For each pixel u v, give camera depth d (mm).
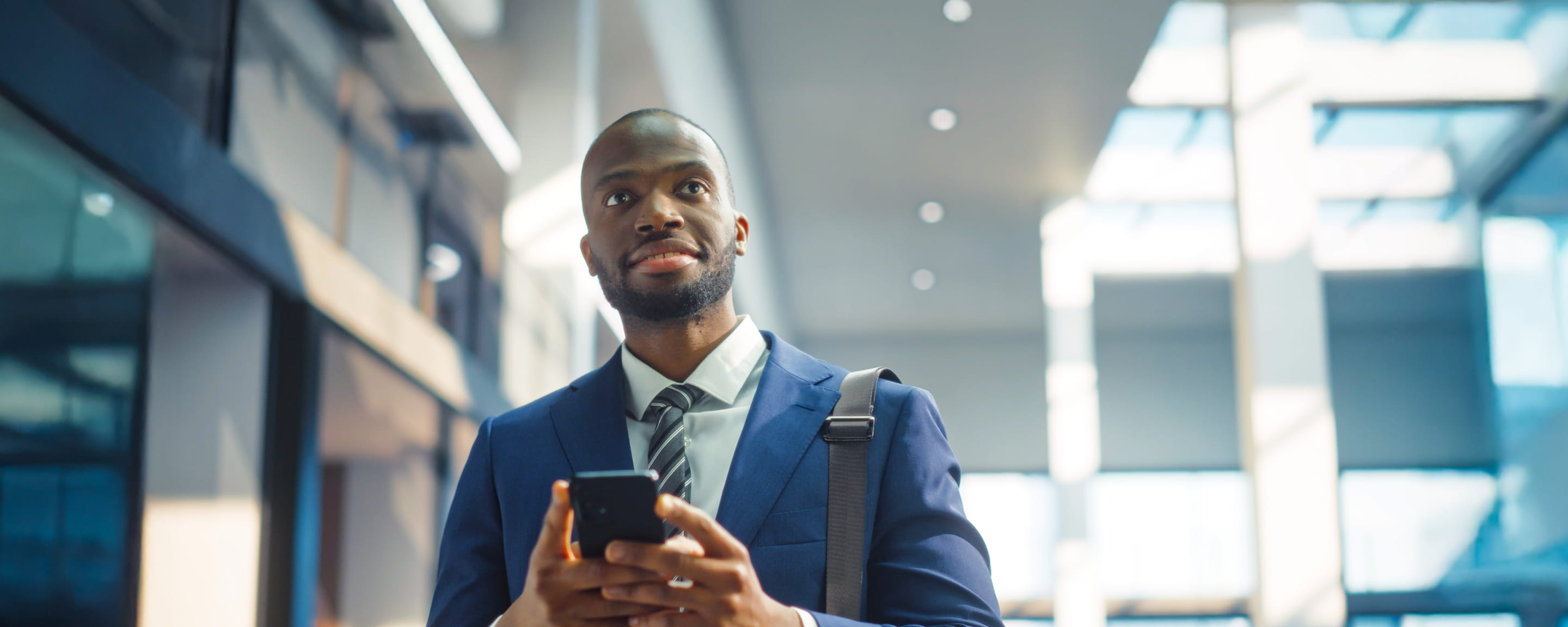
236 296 3840
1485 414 13234
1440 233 14039
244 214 3691
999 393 18438
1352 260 14727
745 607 1122
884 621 1336
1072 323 14297
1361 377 17031
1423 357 16953
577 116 6637
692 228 1420
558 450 1430
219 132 3748
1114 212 15305
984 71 11055
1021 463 18203
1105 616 17453
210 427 3666
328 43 4586
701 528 1101
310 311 4059
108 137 2982
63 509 3012
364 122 4910
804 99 11531
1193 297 16984
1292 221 10375
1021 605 17656
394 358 4793
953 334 18547
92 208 3168
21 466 2869
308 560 3938
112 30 3180
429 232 5562
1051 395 14430
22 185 2896
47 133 2828
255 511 3811
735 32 10367
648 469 1394
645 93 7984
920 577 1336
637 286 1410
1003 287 16688
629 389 1483
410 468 5809
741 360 1481
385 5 5230
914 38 10477
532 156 6594
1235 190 10531
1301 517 9953
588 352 6754
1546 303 11625
